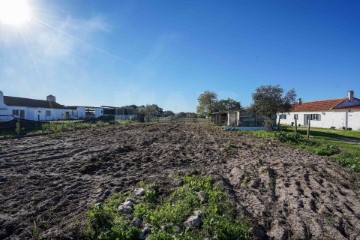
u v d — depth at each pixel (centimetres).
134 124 4128
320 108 3934
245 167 1043
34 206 618
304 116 4300
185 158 1226
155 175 891
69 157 1216
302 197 719
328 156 1427
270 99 2986
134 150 1434
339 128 3456
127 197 655
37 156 1229
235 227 509
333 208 654
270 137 2205
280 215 601
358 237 518
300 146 1738
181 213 557
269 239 502
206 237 477
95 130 2766
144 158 1188
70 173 920
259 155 1372
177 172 924
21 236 484
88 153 1314
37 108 4612
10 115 3900
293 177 932
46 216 564
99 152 1336
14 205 624
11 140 1845
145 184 771
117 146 1529
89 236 473
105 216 519
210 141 1945
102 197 671
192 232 491
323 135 2605
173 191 705
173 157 1240
